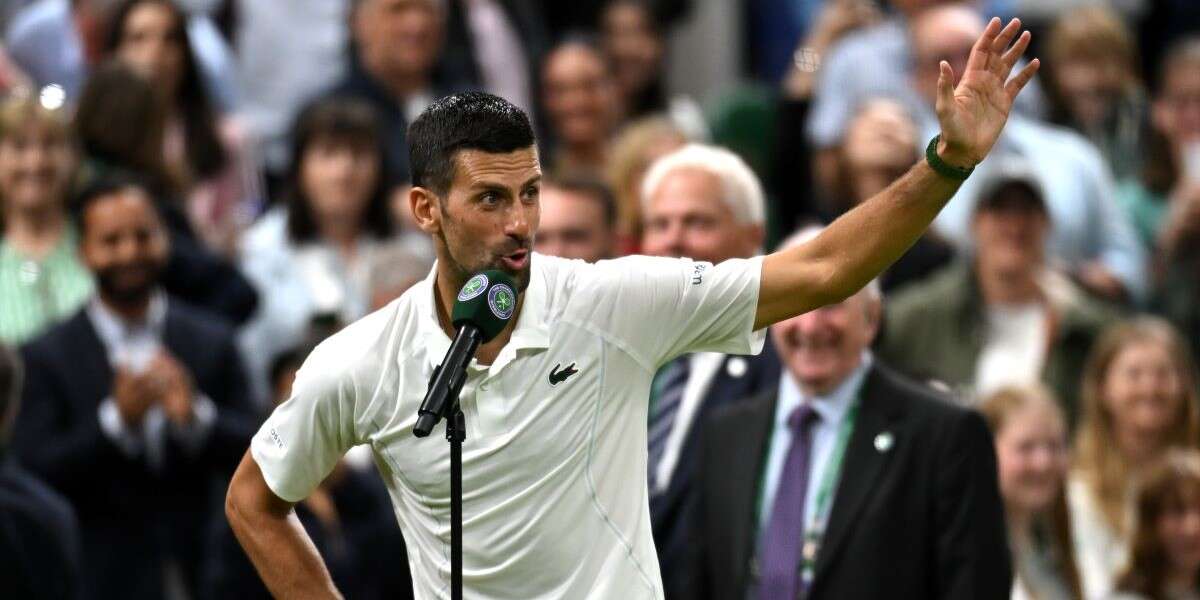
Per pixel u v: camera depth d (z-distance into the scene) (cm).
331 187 3048
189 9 3619
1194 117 3700
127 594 2578
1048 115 3744
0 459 2345
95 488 2586
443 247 1480
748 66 4362
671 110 4003
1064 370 2967
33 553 2323
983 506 1961
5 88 3288
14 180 2825
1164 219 3672
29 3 3691
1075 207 3419
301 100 3681
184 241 2927
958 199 3359
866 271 1451
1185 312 3391
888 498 1975
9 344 2536
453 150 1447
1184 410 2773
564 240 2498
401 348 1506
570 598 1496
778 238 3694
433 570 1540
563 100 3578
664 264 1509
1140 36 4319
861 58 3634
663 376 2206
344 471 2467
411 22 3475
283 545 1572
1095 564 2714
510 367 1478
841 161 3294
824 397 2041
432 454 1500
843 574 1970
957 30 3450
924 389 2033
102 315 2672
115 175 2848
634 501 1516
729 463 2066
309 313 3002
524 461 1482
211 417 2627
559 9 4169
